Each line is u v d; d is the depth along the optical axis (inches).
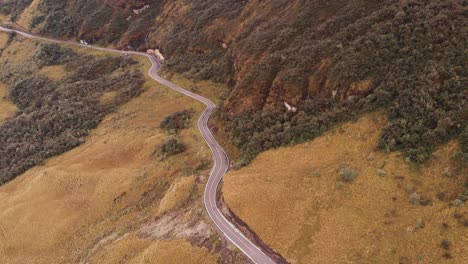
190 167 2920.8
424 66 2380.7
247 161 2664.9
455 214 1772.9
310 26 3366.1
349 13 3112.7
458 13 2512.3
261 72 3154.5
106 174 3159.5
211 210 2285.9
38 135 4062.5
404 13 2733.8
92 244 2598.4
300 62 2960.1
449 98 2170.3
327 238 1875.0
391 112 2324.1
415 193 1925.4
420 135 2129.7
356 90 2561.5
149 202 2787.9
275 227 1998.0
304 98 2844.5
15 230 2947.8
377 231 1838.1
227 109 3302.2
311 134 2566.4
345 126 2476.6
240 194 2247.8
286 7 3786.9
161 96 4173.2
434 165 2000.5
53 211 2994.6
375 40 2672.2
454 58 2309.3
